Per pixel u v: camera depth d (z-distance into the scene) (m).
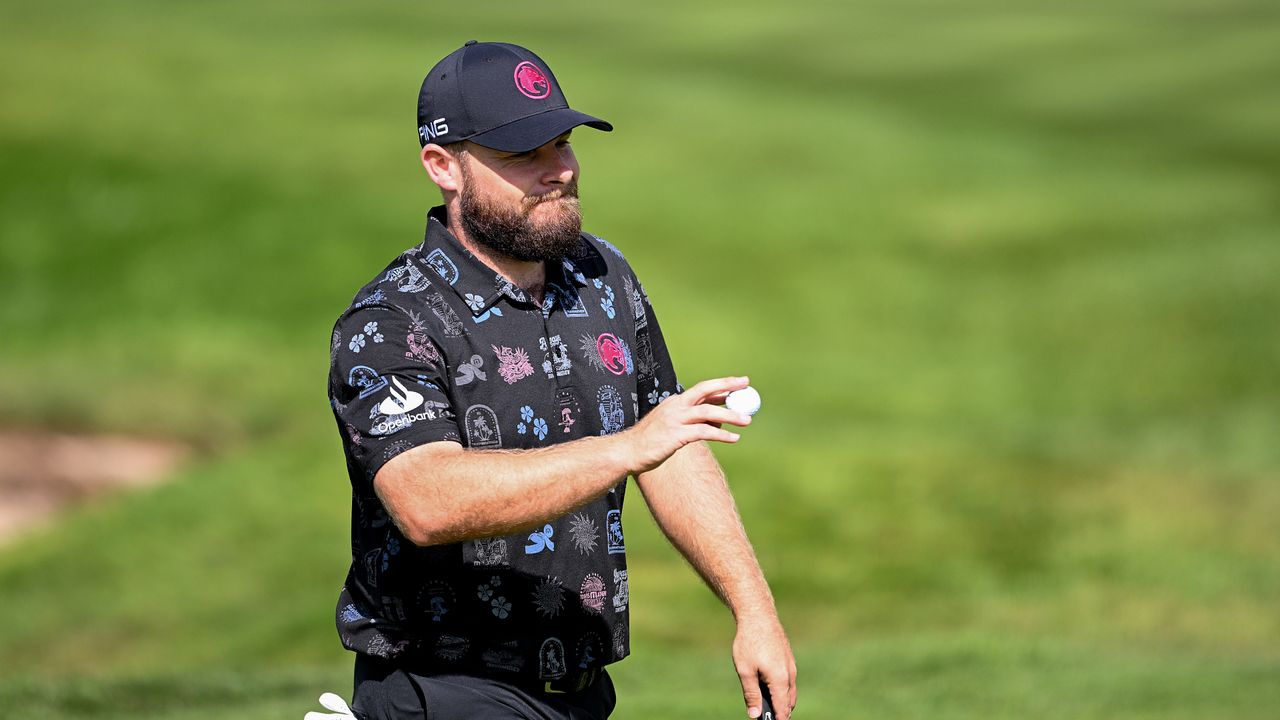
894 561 44.59
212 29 125.25
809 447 54.66
